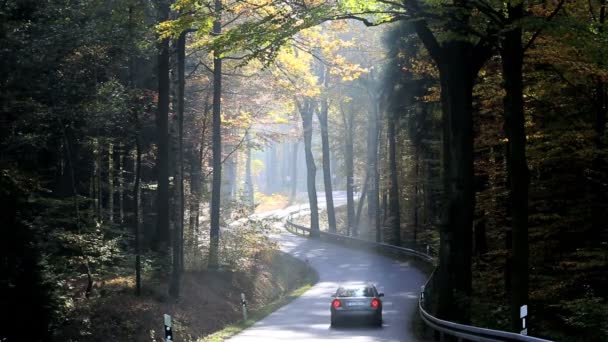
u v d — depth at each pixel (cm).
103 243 2444
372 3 1817
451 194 2033
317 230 6225
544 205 2300
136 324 2247
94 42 2017
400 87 3716
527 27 1529
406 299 3000
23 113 1938
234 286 3238
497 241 3241
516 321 1655
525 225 1656
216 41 1764
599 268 2141
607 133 2044
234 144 4609
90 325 2088
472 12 1764
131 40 2183
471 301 1994
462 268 2020
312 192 6366
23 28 1888
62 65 2045
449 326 1677
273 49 1750
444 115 2117
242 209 3841
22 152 2156
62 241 2184
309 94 3350
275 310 2833
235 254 3534
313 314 2675
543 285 2241
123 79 2923
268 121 4231
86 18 2072
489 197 2730
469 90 2028
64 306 1989
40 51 1855
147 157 3697
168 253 2938
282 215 8594
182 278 2975
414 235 5066
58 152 2648
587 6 1925
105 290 2441
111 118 2309
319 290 3456
